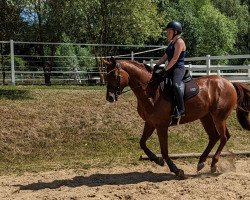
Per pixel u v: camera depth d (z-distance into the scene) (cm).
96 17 3014
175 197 789
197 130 1551
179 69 941
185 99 959
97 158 1305
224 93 1011
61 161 1284
